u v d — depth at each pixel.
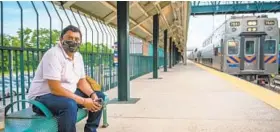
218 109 5.21
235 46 14.30
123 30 6.30
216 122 4.23
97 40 8.01
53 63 2.79
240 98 6.51
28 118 2.65
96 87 3.67
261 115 4.70
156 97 6.74
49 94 2.87
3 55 3.76
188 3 10.88
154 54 12.86
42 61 2.88
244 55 14.16
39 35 4.83
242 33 14.12
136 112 4.98
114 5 8.15
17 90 4.08
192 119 4.43
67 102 2.74
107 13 8.80
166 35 18.55
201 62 35.69
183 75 14.56
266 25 13.88
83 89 3.42
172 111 5.05
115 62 9.70
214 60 20.27
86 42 7.05
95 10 7.93
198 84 9.78
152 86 9.24
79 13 7.10
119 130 3.84
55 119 2.73
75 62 3.18
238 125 4.05
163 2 11.09
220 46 16.66
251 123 4.16
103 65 8.23
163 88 8.62
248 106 5.50
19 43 4.37
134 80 11.73
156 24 12.59
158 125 4.09
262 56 13.88
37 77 2.95
